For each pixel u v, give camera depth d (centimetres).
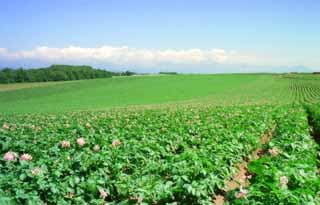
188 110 2809
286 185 627
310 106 2617
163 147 1128
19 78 10038
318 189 626
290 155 861
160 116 2200
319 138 1677
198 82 9106
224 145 1075
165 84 8544
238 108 2780
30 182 674
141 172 841
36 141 1170
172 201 682
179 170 764
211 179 740
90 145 1107
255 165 710
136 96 6356
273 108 2655
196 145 1212
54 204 626
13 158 783
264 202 548
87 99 6034
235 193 579
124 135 1336
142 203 622
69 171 766
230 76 11319
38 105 5306
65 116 2603
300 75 12662
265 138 1581
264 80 10156
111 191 713
